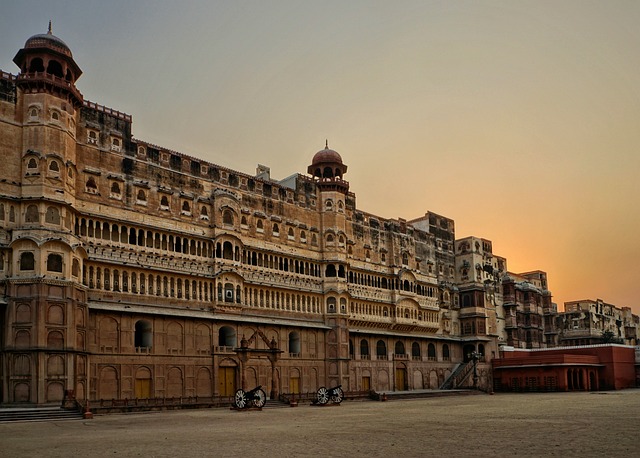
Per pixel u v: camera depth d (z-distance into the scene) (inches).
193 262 2864.2
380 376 3703.3
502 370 4362.7
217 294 2891.2
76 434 1439.5
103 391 2422.5
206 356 2780.5
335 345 3376.0
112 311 2476.6
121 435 1393.9
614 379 4333.2
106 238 2598.4
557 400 2861.7
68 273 2289.6
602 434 1290.6
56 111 2413.9
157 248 2758.4
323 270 3484.3
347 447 1114.7
